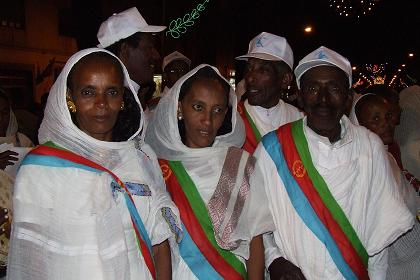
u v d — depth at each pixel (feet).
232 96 7.86
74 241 5.65
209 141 7.44
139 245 6.17
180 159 7.43
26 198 5.64
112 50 9.48
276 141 8.04
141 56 9.55
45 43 53.42
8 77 49.47
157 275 6.80
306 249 7.63
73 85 5.96
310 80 7.68
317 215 7.61
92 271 5.66
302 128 8.01
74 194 5.72
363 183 7.68
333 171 7.63
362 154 7.75
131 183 6.24
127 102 6.64
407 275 9.64
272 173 7.94
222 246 7.13
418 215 9.57
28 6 50.80
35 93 52.65
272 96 11.38
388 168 8.02
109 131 6.34
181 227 6.97
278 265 7.64
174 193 7.30
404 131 12.69
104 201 5.83
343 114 8.07
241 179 7.41
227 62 68.28
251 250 7.50
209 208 7.22
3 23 48.44
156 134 7.74
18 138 12.22
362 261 7.72
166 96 7.65
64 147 5.89
